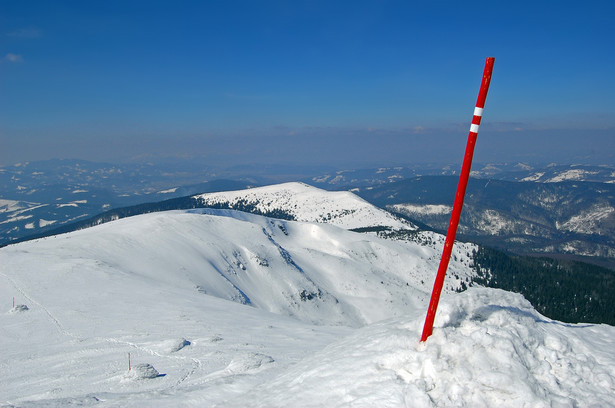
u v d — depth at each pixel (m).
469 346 9.21
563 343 10.06
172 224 100.31
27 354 24.19
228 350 22.92
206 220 112.69
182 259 80.62
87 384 17.61
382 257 156.88
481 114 9.61
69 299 40.00
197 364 20.05
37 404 12.18
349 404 8.53
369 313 106.62
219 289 76.19
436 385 8.55
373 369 9.50
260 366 17.56
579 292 166.62
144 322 32.19
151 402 12.02
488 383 8.35
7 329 30.27
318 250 151.38
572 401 8.16
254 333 29.44
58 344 26.52
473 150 9.66
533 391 8.18
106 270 54.59
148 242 83.12
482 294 12.20
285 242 152.50
